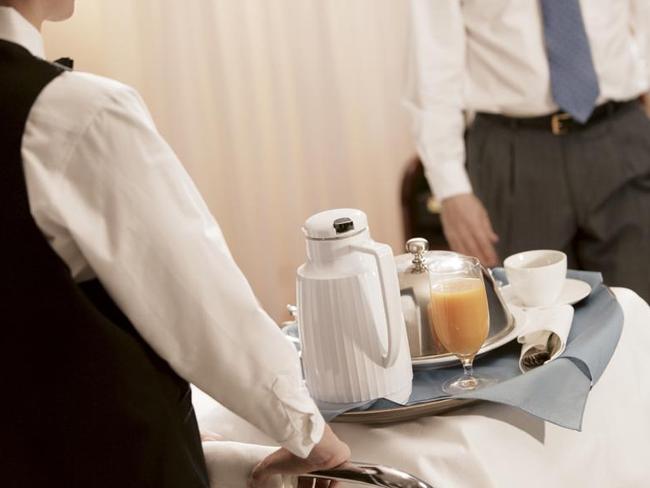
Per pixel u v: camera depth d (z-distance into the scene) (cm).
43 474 108
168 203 105
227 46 369
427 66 260
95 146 102
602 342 146
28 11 110
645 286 258
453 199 260
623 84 254
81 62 347
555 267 163
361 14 393
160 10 358
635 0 257
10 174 101
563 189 255
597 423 147
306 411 113
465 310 139
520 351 153
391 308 135
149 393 108
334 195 402
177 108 366
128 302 105
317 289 137
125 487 108
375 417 134
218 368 109
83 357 105
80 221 102
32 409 107
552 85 249
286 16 380
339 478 121
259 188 383
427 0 259
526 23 249
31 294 104
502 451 133
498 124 260
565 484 138
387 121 408
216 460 129
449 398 132
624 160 253
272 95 382
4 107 102
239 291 109
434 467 128
